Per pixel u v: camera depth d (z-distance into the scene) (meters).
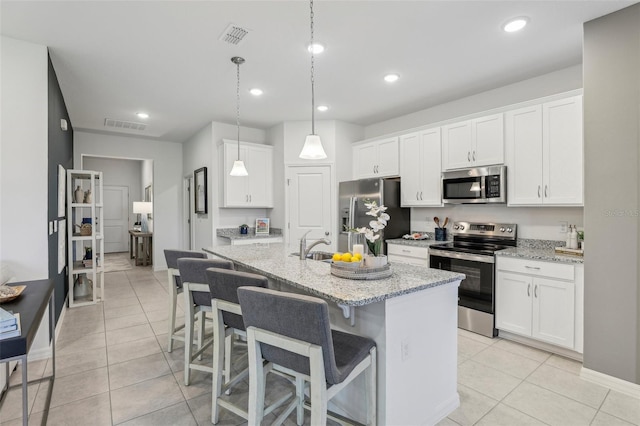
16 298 1.99
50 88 2.96
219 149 4.98
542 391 2.25
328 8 2.26
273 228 5.24
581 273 2.58
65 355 2.77
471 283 3.28
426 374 1.88
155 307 4.09
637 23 2.16
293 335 1.37
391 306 1.68
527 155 3.12
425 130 3.97
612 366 2.27
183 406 2.08
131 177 9.43
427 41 2.69
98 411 2.02
